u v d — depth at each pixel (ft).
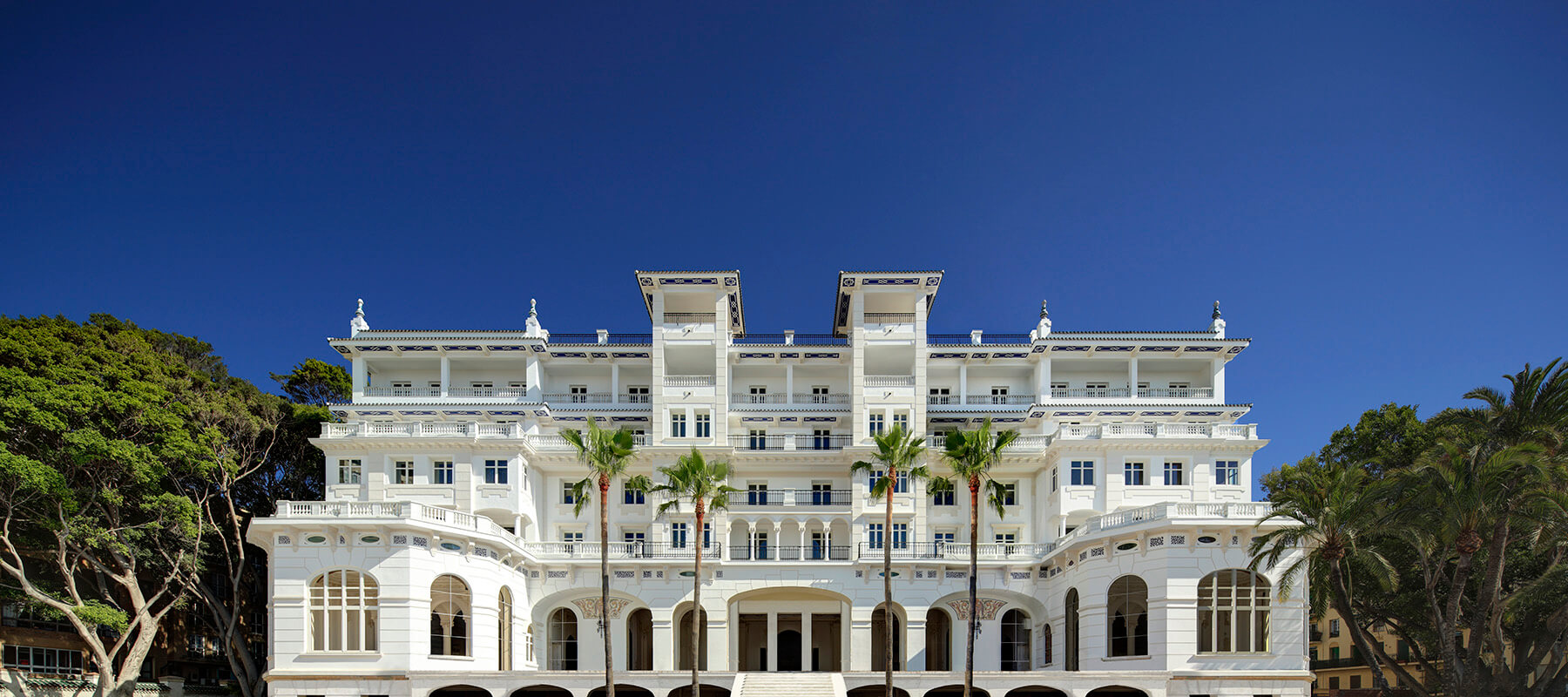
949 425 230.27
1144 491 203.21
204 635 232.12
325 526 161.07
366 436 204.03
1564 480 141.08
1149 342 226.58
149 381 186.80
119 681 176.04
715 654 199.52
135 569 197.67
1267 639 160.15
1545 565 164.96
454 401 219.20
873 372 238.07
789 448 224.74
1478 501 138.51
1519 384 147.84
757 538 221.05
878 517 213.46
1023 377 238.48
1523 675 155.02
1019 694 170.71
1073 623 185.68
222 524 219.41
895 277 224.94
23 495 168.76
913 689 162.50
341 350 223.10
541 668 202.08
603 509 159.02
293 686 158.20
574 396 232.53
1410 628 186.39
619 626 200.75
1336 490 146.61
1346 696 253.65
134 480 178.29
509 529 207.62
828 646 230.07
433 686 157.89
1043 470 218.79
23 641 190.90
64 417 163.32
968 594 203.31
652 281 225.15
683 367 237.25
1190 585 161.58
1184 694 157.58
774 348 227.61
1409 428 192.44
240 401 209.46
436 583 166.30
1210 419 222.07
